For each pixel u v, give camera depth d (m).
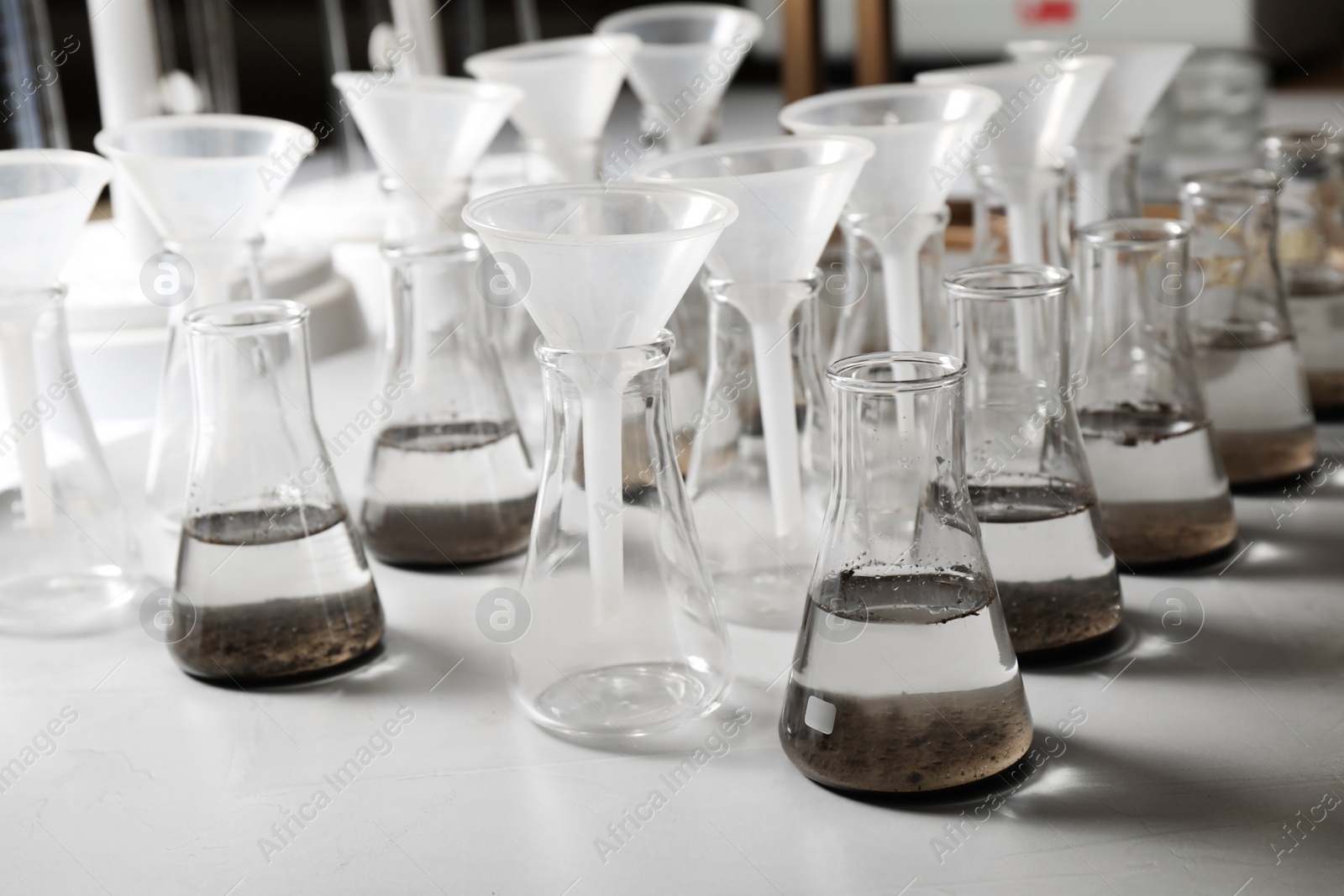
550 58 1.08
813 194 0.66
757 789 0.61
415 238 0.85
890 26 1.48
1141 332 0.77
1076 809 0.58
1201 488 0.79
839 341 0.87
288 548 0.71
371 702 0.71
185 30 2.03
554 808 0.60
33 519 0.81
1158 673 0.69
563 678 0.65
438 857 0.57
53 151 0.79
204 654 0.72
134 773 0.65
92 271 1.25
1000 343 0.67
